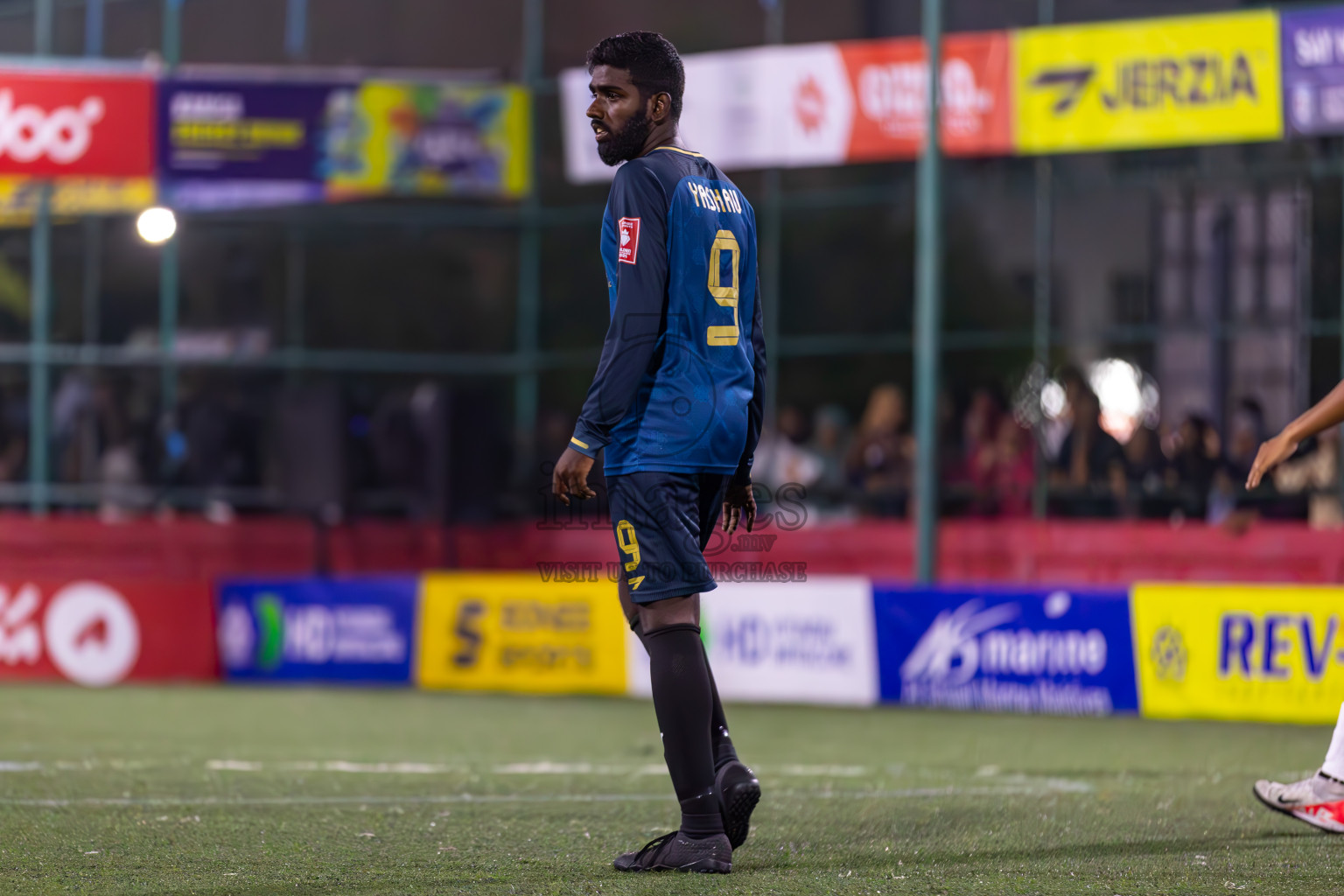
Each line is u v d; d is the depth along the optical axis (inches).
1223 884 508.1
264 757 962.7
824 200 2065.7
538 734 1143.0
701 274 522.9
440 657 1572.3
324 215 2237.9
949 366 2156.7
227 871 532.7
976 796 770.2
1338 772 629.3
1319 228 1843.0
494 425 2034.9
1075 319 2022.6
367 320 2301.9
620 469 524.7
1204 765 965.8
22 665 1604.3
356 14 2229.3
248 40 2233.0
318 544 1929.1
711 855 522.3
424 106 1979.6
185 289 2215.8
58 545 1952.5
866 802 741.3
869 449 1927.9
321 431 1902.1
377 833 625.0
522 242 2255.2
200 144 1939.0
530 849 582.9
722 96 1891.0
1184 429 1777.8
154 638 1616.6
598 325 2278.5
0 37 2282.2
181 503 2098.9
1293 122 1678.2
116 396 2156.7
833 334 2277.3
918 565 1590.8
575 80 1959.9
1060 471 1836.9
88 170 1916.8
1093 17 1988.2
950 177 2032.5
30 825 644.1
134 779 828.0
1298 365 1841.8
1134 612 1350.9
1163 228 1952.5
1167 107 1724.9
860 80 1839.3
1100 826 653.9
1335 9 1663.4
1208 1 1902.1
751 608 1508.4
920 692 1435.8
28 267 2209.6
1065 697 1373.0
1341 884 509.7
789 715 1346.0
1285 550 1660.9
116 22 2233.0
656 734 1144.8
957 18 2046.0
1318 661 1267.2
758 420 564.7
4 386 2171.5
